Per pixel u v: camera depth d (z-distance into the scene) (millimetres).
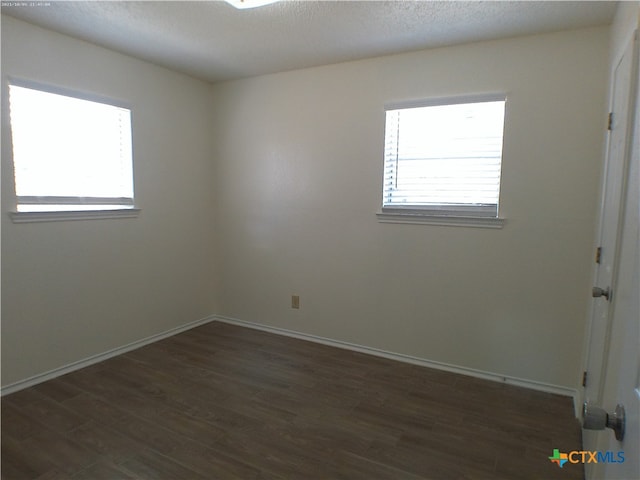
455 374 2887
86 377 2732
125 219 3137
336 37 2607
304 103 3348
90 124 2867
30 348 2582
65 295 2760
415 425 2219
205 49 2871
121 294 3143
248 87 3623
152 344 3377
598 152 2404
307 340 3531
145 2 2154
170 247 3545
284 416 2295
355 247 3236
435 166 2893
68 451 1953
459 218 2797
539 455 1973
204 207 3879
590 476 1659
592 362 2002
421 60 2836
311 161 3363
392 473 1834
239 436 2098
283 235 3582
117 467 1849
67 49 2646
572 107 2447
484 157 2734
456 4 2129
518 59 2555
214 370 2893
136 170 3184
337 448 2010
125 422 2207
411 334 3068
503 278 2725
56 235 2688
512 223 2660
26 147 2510
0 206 2383
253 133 3643
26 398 2436
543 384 2660
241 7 2168
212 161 3920
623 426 713
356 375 2844
